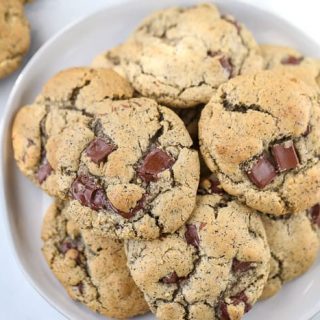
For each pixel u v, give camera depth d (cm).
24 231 49
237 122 44
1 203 48
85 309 48
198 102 46
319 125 44
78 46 50
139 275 43
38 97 48
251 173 43
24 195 49
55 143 46
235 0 49
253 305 47
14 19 50
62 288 48
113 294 47
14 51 50
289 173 44
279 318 48
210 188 45
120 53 48
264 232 45
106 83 47
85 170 44
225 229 43
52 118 47
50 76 49
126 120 44
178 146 44
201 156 45
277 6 51
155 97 46
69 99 47
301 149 44
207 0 49
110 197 43
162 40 47
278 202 44
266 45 49
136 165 43
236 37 47
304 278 48
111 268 47
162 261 43
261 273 44
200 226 43
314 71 48
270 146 44
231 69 46
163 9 49
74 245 47
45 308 51
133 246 44
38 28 51
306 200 44
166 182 43
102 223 43
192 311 43
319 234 47
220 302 43
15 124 48
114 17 49
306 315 48
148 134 44
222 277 43
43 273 49
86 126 45
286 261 46
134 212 43
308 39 49
